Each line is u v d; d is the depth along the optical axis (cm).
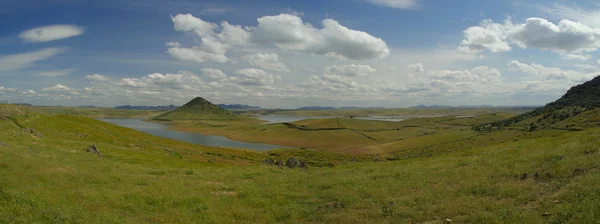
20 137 4425
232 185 2678
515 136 15575
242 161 8775
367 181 2653
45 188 2000
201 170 3631
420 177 2636
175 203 2042
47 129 7256
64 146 4522
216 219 1762
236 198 2269
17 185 1916
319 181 2817
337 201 2095
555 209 1384
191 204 2045
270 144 19988
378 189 2298
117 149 5525
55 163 2877
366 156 15138
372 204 1919
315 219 1759
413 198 1948
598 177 1686
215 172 3484
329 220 1703
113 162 3762
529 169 2311
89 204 1830
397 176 2809
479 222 1397
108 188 2294
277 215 1866
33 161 2714
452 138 18712
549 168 2177
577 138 3666
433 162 3716
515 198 1712
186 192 2333
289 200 2216
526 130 17462
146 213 1827
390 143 19200
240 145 19175
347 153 17262
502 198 1741
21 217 1398
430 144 17700
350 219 1662
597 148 2494
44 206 1605
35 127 7350
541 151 3086
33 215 1458
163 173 3228
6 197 1589
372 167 3784
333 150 18362
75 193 1994
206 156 8369
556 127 15875
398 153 16112
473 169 2684
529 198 1655
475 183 2128
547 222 1281
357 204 1941
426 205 1770
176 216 1791
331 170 3812
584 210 1277
